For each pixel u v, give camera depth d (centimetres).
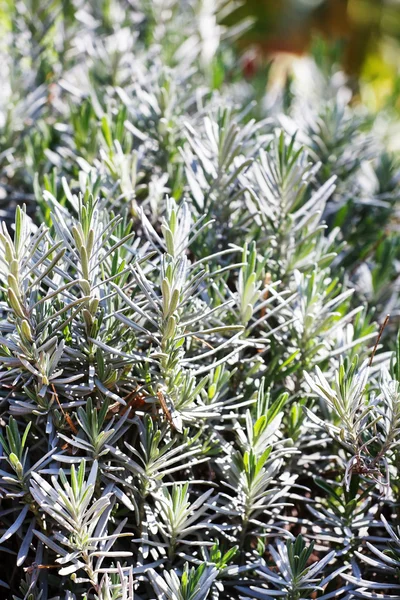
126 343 47
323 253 55
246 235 56
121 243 44
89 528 44
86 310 45
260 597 46
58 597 45
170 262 46
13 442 45
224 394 49
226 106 62
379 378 51
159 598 45
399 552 47
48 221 54
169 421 46
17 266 43
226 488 50
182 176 60
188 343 50
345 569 47
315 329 51
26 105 64
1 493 45
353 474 49
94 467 44
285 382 53
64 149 62
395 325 62
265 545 50
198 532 49
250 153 58
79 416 46
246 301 49
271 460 48
